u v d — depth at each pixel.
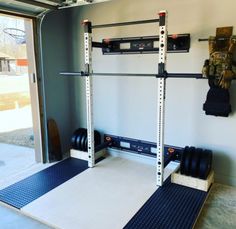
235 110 2.94
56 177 3.25
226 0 2.81
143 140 3.71
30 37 3.46
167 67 3.30
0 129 5.81
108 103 3.93
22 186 3.00
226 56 2.69
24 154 4.17
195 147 3.27
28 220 2.40
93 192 2.86
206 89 3.09
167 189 2.91
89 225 2.27
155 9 3.27
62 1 3.12
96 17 3.75
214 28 2.93
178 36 3.10
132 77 3.61
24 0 2.82
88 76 3.29
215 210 2.56
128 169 3.48
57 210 2.51
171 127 3.43
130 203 2.63
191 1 3.01
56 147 3.83
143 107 3.61
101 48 3.77
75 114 4.29
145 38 3.38
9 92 9.00
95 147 3.72
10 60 10.62
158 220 2.34
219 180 3.19
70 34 4.01
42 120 3.69
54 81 3.84
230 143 3.05
